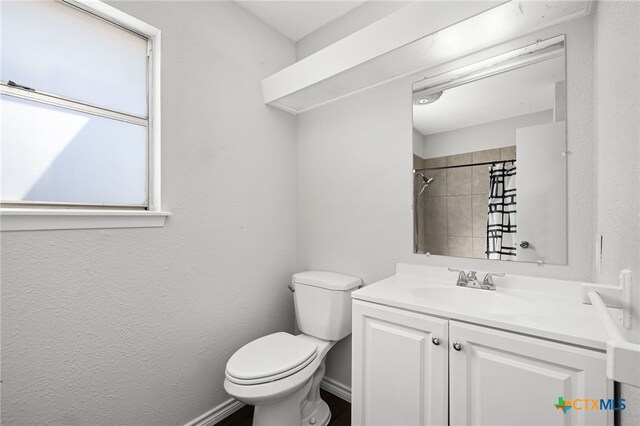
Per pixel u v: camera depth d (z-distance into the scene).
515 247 1.28
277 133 2.00
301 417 1.53
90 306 1.14
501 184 1.32
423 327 1.08
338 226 1.89
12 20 1.04
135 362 1.27
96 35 1.24
